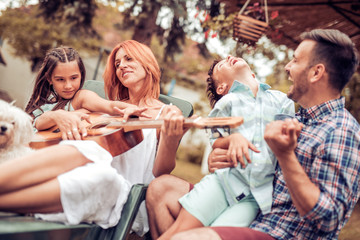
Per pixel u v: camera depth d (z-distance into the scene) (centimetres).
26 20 1348
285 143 142
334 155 152
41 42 1335
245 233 154
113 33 1498
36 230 144
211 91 248
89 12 903
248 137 182
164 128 182
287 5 428
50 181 158
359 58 169
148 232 213
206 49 854
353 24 445
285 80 780
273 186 172
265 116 187
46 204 156
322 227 148
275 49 674
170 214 187
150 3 825
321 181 151
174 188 190
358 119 662
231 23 478
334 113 165
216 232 150
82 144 181
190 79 1594
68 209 160
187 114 267
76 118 205
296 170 146
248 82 206
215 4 540
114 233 177
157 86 253
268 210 165
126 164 215
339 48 163
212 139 196
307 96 172
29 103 254
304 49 169
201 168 1314
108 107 233
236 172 176
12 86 1572
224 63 219
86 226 167
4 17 1352
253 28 379
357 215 500
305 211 147
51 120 213
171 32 873
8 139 174
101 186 167
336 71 164
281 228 161
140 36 871
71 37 929
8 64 1556
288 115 181
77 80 243
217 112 193
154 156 226
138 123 199
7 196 150
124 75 243
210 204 173
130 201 183
